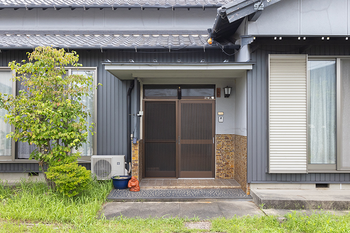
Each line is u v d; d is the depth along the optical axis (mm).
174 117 6527
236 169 6141
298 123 5129
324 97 5305
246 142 5207
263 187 5211
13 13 7562
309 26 4961
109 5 7168
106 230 3621
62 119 4930
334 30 4961
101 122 6141
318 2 4969
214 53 6324
